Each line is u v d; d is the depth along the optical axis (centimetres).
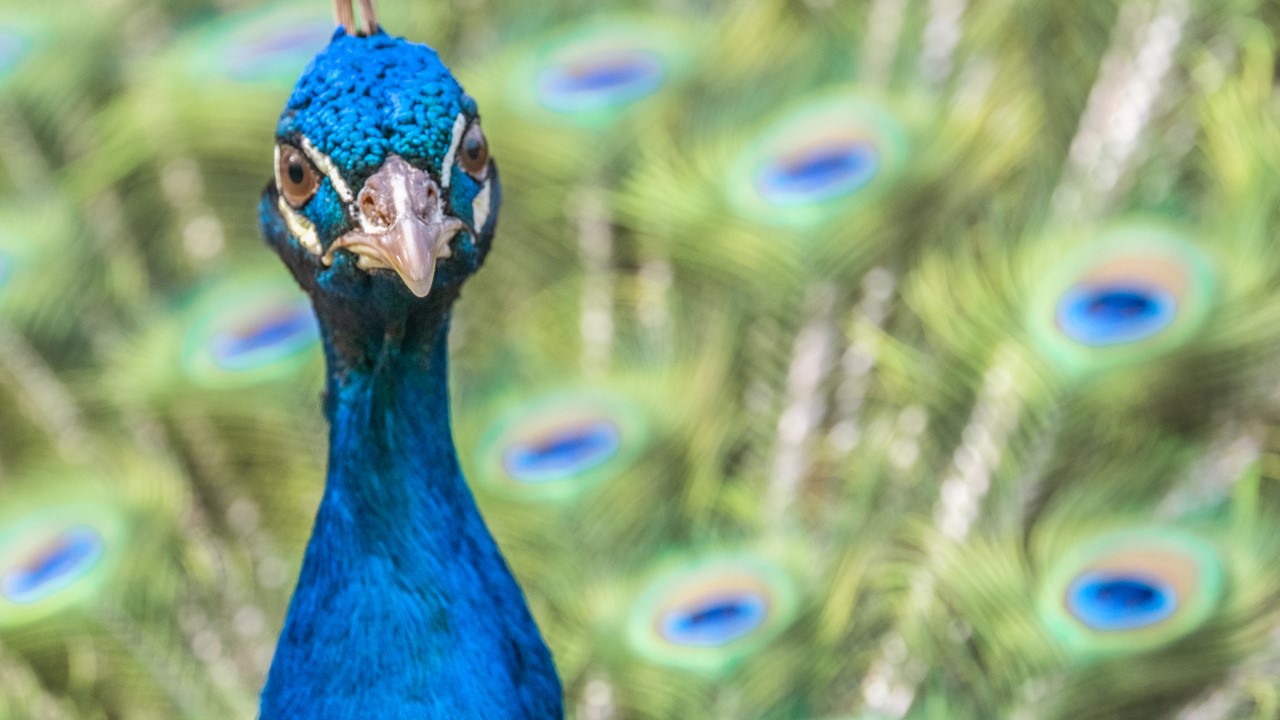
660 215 242
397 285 214
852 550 235
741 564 235
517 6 250
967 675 232
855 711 233
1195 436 236
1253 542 233
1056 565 233
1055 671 230
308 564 217
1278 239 238
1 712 234
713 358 240
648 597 235
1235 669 230
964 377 237
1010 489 235
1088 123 241
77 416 243
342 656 216
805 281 240
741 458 239
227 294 245
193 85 249
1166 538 233
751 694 232
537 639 218
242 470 241
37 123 251
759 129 244
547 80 247
